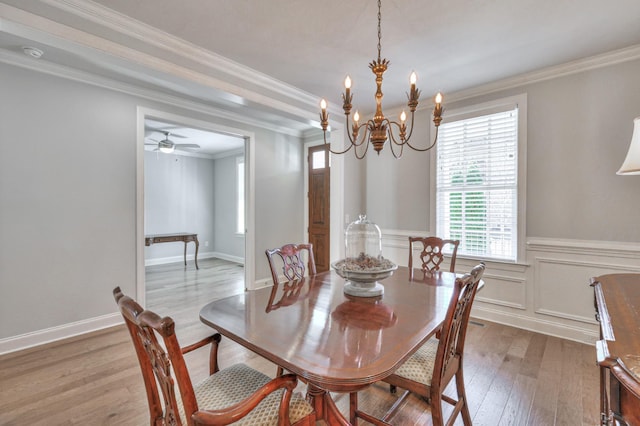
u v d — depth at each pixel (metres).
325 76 3.02
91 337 2.89
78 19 1.92
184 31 2.25
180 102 3.70
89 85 3.02
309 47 2.48
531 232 3.00
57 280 2.85
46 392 2.05
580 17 2.08
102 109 3.11
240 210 6.85
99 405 1.92
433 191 3.66
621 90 2.55
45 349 2.65
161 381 1.04
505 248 3.18
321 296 1.85
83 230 3.00
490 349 2.64
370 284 1.92
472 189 3.39
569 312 2.81
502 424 1.75
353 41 2.39
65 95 2.88
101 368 2.35
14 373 2.28
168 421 1.07
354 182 4.25
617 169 2.58
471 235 3.40
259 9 1.99
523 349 2.63
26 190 2.69
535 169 2.96
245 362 2.48
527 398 1.98
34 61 2.68
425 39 2.36
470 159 3.40
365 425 1.77
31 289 2.71
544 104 2.91
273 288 2.04
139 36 2.19
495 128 3.22
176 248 6.95
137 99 3.36
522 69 2.87
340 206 4.05
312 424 1.27
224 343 2.80
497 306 3.22
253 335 1.30
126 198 3.27
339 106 3.87
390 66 2.79
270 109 3.21
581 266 2.75
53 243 2.83
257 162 4.64
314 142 5.14
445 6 1.97
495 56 2.63
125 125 3.26
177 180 6.94
